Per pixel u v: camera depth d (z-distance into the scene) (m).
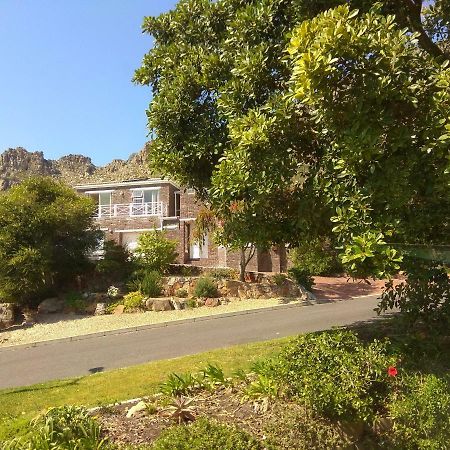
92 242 19.28
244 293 17.92
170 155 6.66
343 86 4.50
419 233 4.94
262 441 3.89
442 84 4.39
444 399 4.32
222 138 6.48
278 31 6.05
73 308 16.78
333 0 5.62
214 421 4.14
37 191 18.30
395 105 4.61
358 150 4.39
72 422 4.09
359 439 4.34
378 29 4.53
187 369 7.85
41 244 17.02
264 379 4.90
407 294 5.76
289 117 5.07
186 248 29.69
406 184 4.48
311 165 5.54
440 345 5.48
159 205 32.56
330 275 22.92
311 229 5.84
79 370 9.41
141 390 6.77
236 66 5.98
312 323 12.64
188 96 6.57
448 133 4.20
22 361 10.80
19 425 4.21
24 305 17.06
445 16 7.15
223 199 5.75
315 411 4.30
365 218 4.60
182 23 7.20
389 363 4.72
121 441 4.06
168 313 15.97
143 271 18.88
